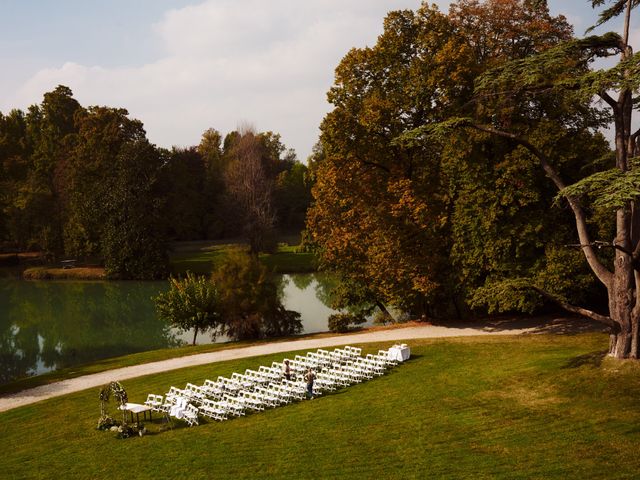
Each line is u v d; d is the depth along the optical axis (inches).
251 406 948.0
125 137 3695.9
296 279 3046.3
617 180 709.3
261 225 3412.9
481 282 1451.8
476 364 1101.7
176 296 1544.0
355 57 1553.9
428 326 1523.1
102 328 2092.8
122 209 3132.4
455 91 1443.2
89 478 712.4
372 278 1582.2
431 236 1486.2
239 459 738.8
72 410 1007.6
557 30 1744.6
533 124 1396.4
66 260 3762.3
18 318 2292.1
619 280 902.4
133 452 788.6
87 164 3572.8
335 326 1576.0
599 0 920.9
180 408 903.7
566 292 1286.9
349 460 713.0
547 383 909.8
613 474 619.5
